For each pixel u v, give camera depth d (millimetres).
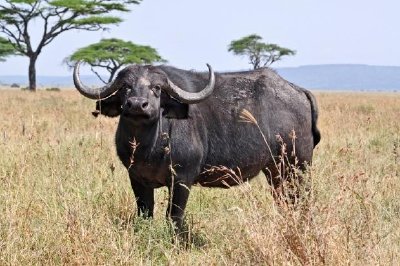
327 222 17031
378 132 46844
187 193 21281
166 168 20766
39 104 78750
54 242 19062
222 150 22219
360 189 21031
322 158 32031
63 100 89188
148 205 22000
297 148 24406
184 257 19062
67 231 19109
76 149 31984
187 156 20938
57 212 20953
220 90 22734
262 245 16750
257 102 23250
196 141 21203
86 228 19250
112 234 19406
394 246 18719
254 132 22812
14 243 18453
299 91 25109
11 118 50156
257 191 23766
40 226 19875
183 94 20188
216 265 18219
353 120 57688
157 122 20203
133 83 19750
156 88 19781
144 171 20922
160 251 19781
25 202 21891
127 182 26125
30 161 27938
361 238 17281
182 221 21516
